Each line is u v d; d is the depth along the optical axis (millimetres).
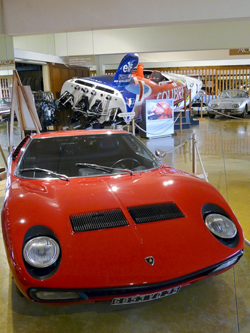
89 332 1912
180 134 10336
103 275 1699
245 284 2340
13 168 3047
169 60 14930
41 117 9078
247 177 5020
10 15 6863
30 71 11898
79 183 2521
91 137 3158
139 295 1736
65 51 11891
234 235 2041
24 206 2125
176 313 2057
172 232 1960
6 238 1917
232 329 1898
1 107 7566
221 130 10906
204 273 1849
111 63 15180
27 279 1702
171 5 6402
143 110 9656
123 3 6500
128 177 2660
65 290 1665
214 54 14523
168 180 2598
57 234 1888
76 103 8836
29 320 2033
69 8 6668
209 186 2602
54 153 3031
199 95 15781
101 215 2051
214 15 6348
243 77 17297
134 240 1876
